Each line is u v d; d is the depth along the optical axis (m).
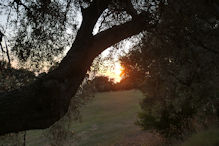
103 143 18.61
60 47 5.14
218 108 8.37
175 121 12.92
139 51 6.28
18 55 4.71
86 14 3.44
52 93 2.82
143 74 8.65
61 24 4.94
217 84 6.73
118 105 41.03
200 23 5.01
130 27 3.87
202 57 5.91
